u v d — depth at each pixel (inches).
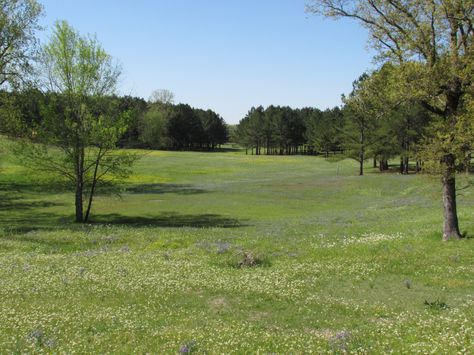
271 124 7047.2
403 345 380.5
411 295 614.9
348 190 2509.8
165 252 956.6
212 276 716.0
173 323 494.0
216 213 1841.8
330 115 5797.2
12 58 1499.8
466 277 689.0
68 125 1599.4
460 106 913.5
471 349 355.3
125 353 386.6
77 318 498.3
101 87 1647.4
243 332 448.1
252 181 3186.5
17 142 1617.9
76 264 810.2
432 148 901.2
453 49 859.4
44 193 2500.0
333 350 378.3
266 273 739.4
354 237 1054.4
